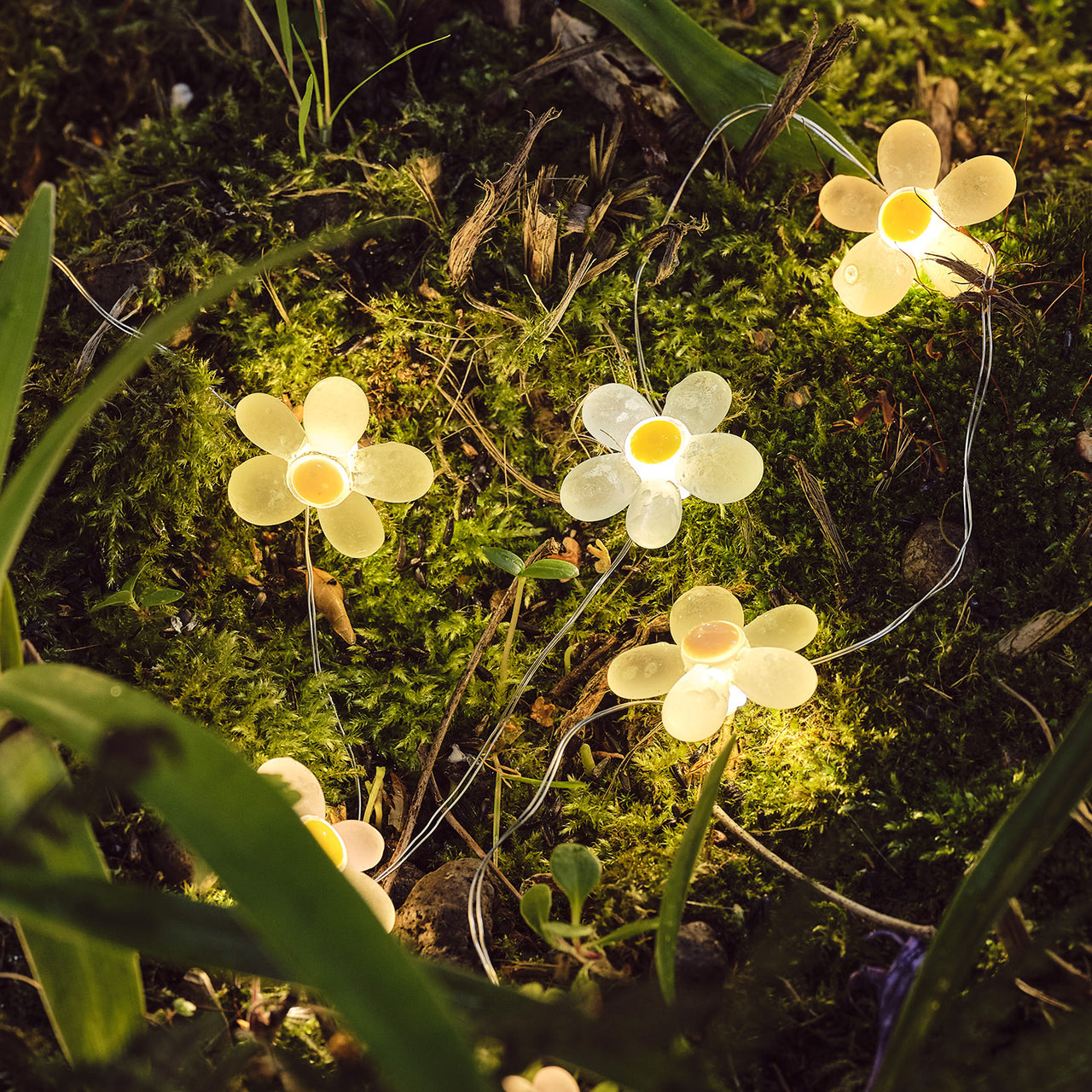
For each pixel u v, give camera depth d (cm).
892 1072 29
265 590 36
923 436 36
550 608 36
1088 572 35
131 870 33
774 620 33
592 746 35
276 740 35
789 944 33
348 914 28
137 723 28
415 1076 27
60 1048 32
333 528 34
